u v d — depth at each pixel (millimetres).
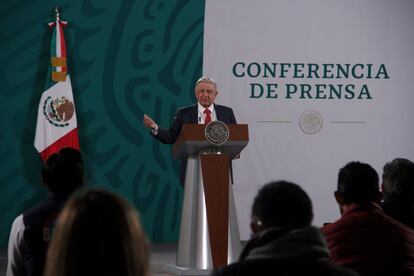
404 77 17766
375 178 5523
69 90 16922
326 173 17562
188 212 10500
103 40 17531
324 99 17656
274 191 3799
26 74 17203
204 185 10102
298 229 3633
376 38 17812
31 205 17078
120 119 17500
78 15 17469
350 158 17609
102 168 17375
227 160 10195
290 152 17562
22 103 17141
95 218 2574
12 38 17203
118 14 17594
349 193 5508
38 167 17141
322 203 17516
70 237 2545
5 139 17047
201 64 17656
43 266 5656
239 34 17656
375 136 17656
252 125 17562
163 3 17672
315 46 17734
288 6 17734
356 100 17672
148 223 17422
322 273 3520
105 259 2523
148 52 17625
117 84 17516
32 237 5680
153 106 17594
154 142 17516
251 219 3955
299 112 17609
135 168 17469
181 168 11570
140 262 2584
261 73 17641
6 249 16453
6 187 17031
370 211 5430
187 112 12148
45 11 17344
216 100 17562
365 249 5227
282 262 3525
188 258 10438
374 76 17750
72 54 17406
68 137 16781
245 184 17453
